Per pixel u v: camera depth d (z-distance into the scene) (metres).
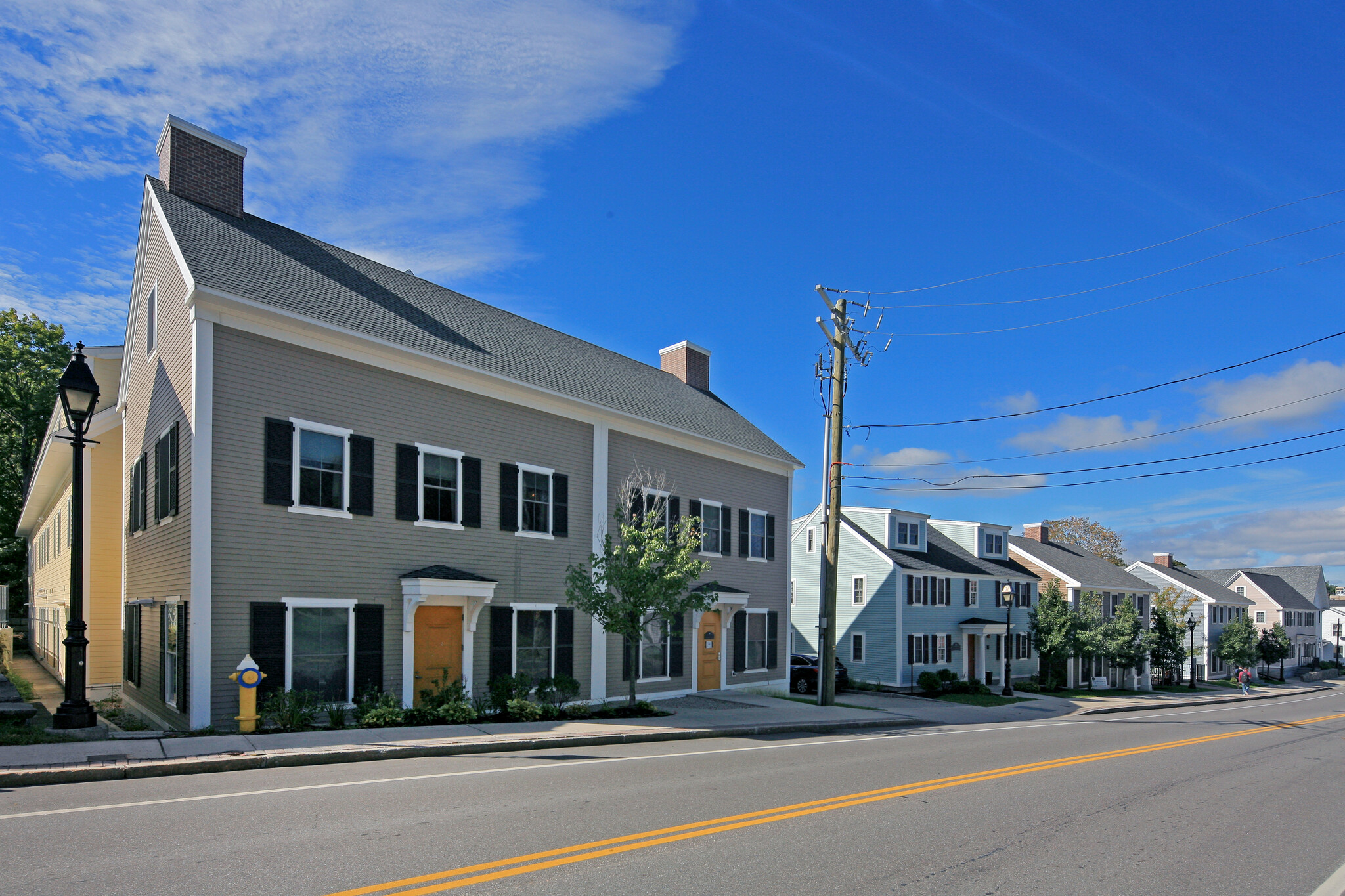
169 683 14.86
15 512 42.66
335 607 15.29
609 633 21.31
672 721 17.05
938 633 40.84
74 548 13.62
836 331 23.91
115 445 21.11
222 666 13.70
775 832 7.82
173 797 8.54
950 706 27.48
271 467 14.56
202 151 17.88
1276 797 11.34
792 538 43.22
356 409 16.02
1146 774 13.05
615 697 21.31
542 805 8.61
